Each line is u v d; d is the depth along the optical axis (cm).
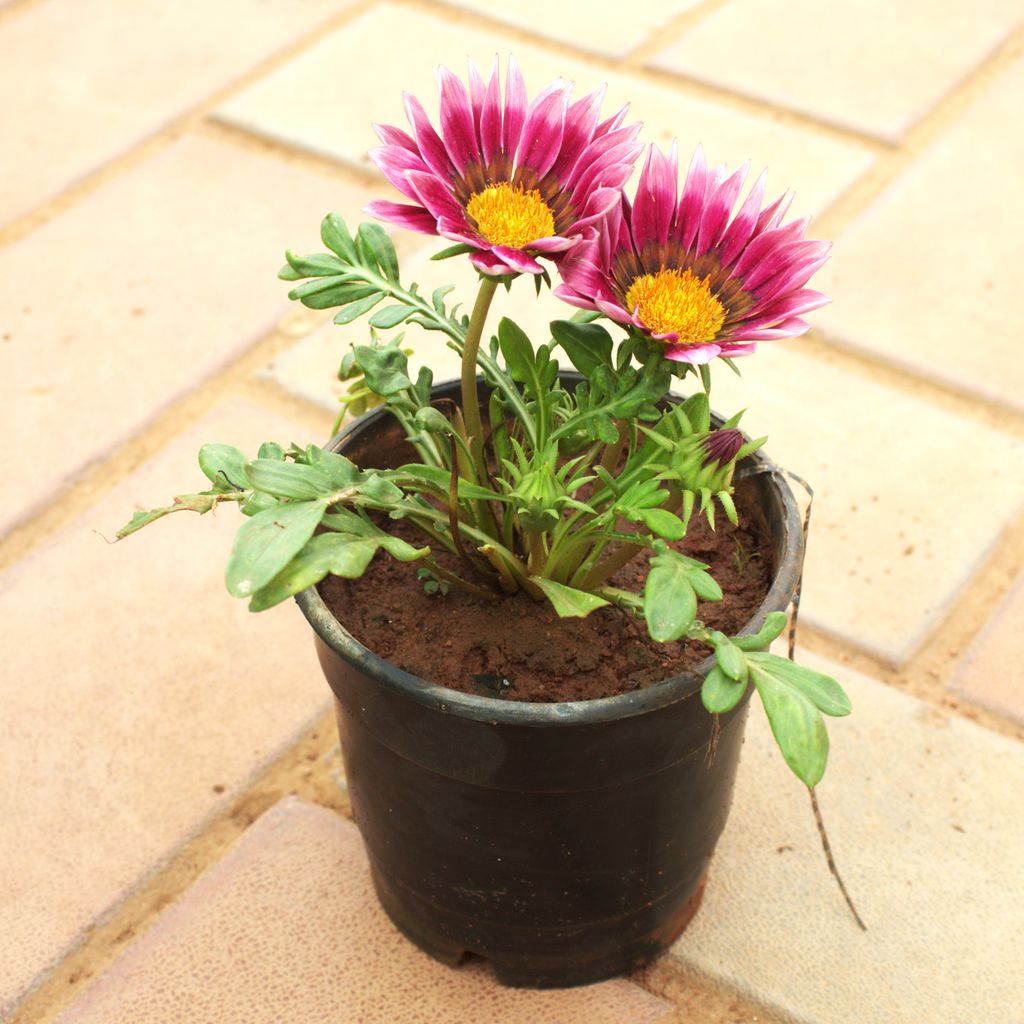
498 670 52
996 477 77
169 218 94
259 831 64
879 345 84
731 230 48
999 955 60
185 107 104
